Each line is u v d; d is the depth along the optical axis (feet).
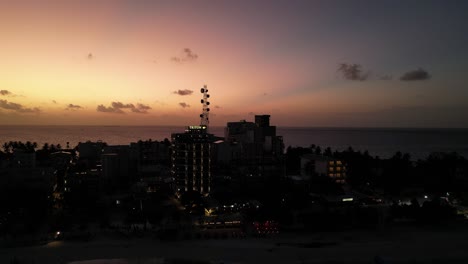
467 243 399.03
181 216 476.95
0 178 578.66
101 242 393.70
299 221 449.48
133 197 577.02
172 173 629.10
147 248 377.71
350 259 355.97
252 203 513.86
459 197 564.30
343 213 460.14
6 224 429.38
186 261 347.97
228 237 411.54
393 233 431.02
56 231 424.05
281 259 354.54
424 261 353.10
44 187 579.48
